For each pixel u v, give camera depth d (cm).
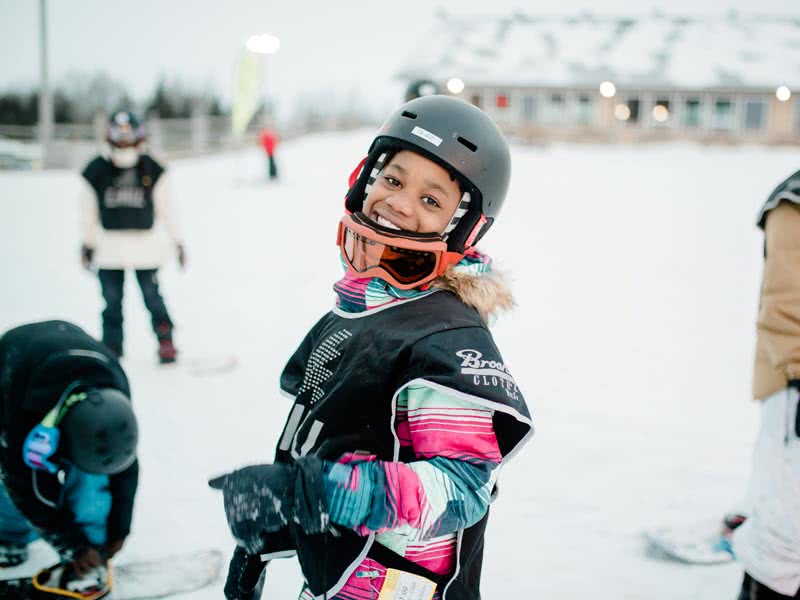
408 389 134
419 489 123
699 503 323
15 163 2164
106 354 228
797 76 3416
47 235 1066
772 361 192
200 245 1027
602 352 552
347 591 138
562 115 3525
